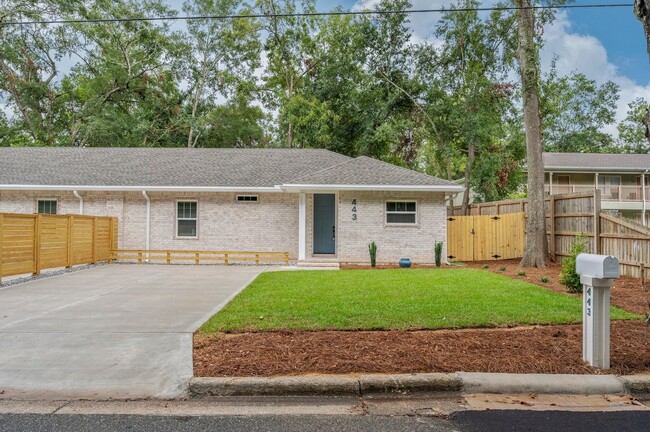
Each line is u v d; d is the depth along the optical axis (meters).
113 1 28.58
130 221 14.79
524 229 15.30
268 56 32.12
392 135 22.31
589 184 28.25
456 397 3.65
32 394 3.64
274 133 35.41
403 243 13.62
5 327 5.68
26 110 29.23
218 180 14.91
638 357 4.25
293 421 3.20
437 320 5.65
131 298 7.75
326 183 13.16
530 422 3.17
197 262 14.02
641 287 8.63
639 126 38.72
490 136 21.91
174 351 4.62
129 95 30.77
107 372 4.08
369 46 23.77
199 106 33.50
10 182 14.40
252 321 5.66
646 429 3.06
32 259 10.55
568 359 4.24
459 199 27.25
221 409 3.42
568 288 8.00
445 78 22.23
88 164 16.45
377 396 3.67
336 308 6.37
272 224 14.66
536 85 13.44
